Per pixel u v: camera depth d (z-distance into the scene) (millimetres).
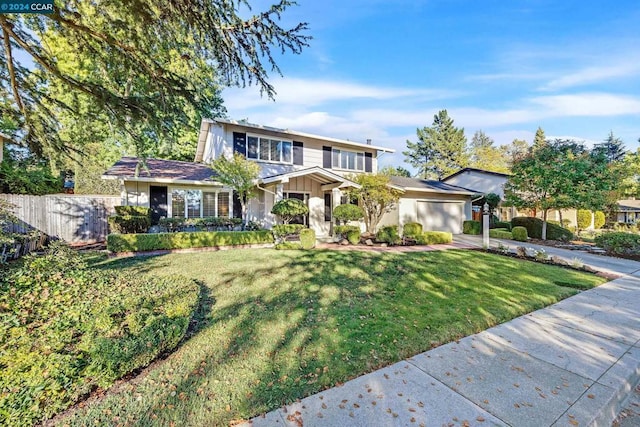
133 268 7684
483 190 24438
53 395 2604
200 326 4434
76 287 4941
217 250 11219
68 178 24641
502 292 6406
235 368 3367
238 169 11930
